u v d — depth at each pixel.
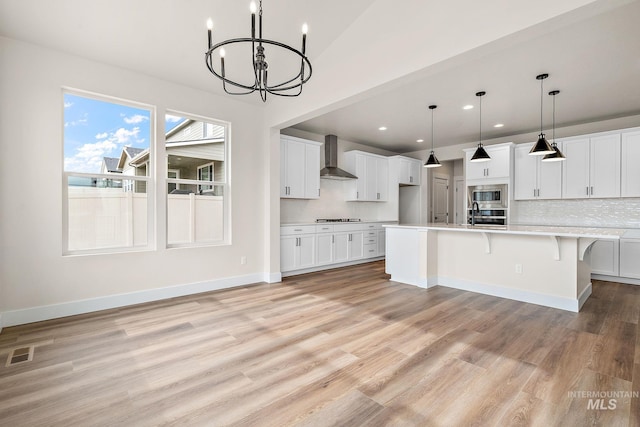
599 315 3.14
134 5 2.65
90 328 2.78
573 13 1.90
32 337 2.58
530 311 3.27
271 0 2.83
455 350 2.38
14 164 2.80
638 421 1.58
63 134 3.08
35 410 1.67
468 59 2.48
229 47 3.30
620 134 4.64
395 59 2.85
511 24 2.12
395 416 1.63
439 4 2.52
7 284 2.79
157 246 3.63
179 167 3.86
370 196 6.77
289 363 2.19
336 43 3.43
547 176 5.29
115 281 3.35
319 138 6.21
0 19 2.57
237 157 4.32
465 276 4.15
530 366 2.13
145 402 1.75
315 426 1.56
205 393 1.83
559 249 3.36
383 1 2.95
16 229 2.81
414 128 5.69
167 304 3.48
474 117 4.97
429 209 7.80
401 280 4.59
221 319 3.03
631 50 2.90
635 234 4.48
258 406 1.72
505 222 5.60
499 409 1.68
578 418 1.60
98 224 3.30
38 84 2.91
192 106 3.88
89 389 1.87
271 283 4.52
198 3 2.73
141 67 3.40
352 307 3.41
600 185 4.79
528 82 3.62
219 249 4.16
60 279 3.04
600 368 2.10
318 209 6.29
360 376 2.02
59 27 2.74
